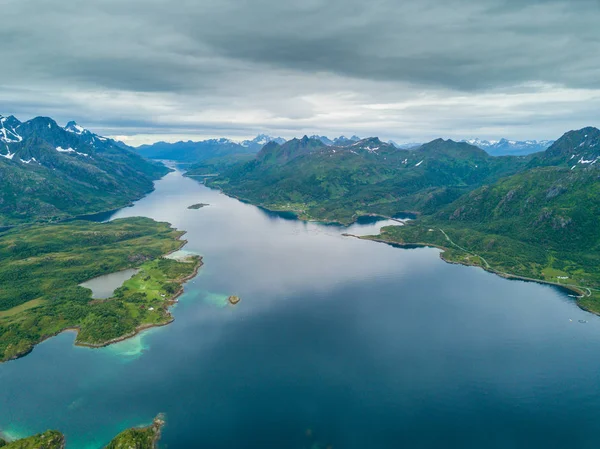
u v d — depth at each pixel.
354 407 169.00
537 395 177.50
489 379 188.12
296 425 158.50
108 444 144.50
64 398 174.12
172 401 172.00
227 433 154.12
